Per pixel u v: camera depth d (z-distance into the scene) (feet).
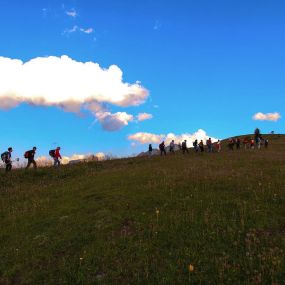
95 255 48.91
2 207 78.54
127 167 122.83
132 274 43.98
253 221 54.65
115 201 70.28
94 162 145.48
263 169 95.71
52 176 115.03
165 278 41.83
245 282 39.60
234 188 73.61
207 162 121.39
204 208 62.08
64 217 64.59
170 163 126.11
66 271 45.93
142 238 52.60
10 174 116.16
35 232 59.82
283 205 60.49
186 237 51.47
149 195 72.02
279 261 42.19
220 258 44.57
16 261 50.39
